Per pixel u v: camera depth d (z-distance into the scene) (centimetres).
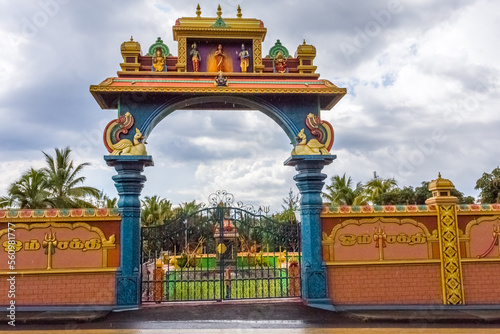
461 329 675
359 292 808
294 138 857
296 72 914
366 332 651
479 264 817
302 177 834
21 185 2011
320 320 715
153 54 894
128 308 770
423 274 816
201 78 866
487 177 2200
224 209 851
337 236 827
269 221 872
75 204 2097
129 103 831
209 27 876
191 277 1299
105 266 784
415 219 834
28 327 683
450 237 822
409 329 673
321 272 805
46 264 775
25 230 782
